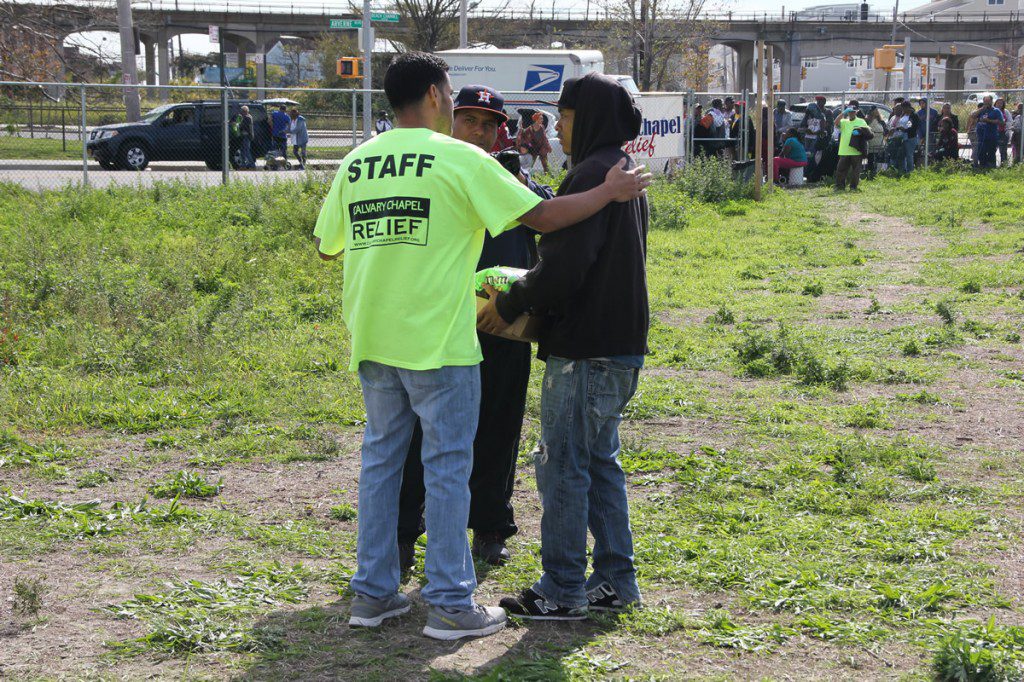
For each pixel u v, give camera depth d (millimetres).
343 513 4992
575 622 3832
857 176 22891
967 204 19312
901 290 11727
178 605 3898
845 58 88062
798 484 5445
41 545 4508
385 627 3771
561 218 3389
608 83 3586
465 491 3621
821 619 3781
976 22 87312
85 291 9797
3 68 30234
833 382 7754
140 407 6809
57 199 16359
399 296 3488
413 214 3463
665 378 8008
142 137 24125
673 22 49062
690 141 23391
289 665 3465
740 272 12891
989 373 8094
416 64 3609
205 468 5785
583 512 3771
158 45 76625
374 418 3697
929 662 3490
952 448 6148
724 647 3635
